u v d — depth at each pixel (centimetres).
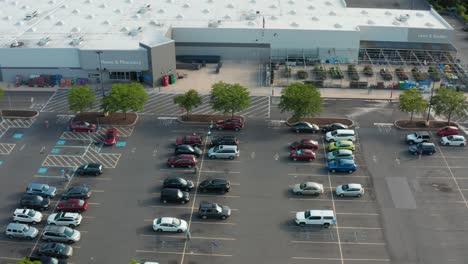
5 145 8538
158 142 8619
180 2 12688
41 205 7025
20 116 9412
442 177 7719
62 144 8569
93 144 8556
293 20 11775
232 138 8444
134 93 8988
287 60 11344
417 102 8862
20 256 6316
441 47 11544
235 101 8850
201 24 11531
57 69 10562
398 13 12400
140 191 7431
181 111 9588
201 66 11381
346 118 9319
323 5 12688
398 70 11162
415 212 7012
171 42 10431
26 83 10594
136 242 6519
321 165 8000
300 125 8856
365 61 11506
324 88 10475
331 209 7062
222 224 6800
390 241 6519
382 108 9694
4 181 7656
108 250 6391
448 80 10750
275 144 8550
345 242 6500
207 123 9194
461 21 14425
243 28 11331
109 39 10769
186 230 6619
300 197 7294
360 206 7112
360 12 12356
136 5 12556
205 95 10162
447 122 9162
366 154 8275
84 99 8962
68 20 11725
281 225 6781
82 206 6975
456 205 7144
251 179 7675
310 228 6719
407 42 11725
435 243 6500
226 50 11606
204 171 7862
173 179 7400
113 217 6938
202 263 6191
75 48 10312
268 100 9988
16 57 10444
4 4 12669
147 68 10412
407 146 8500
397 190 7431
